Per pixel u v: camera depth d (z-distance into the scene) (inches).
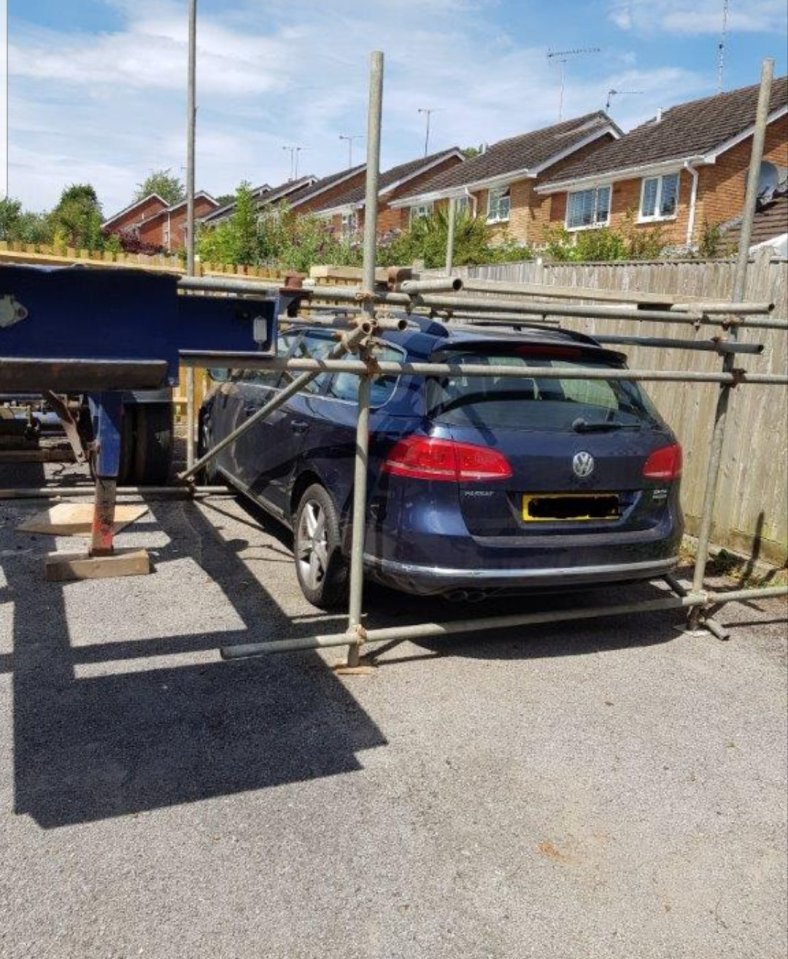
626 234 877.2
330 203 1670.8
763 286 235.6
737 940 102.0
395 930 97.7
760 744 144.5
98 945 91.8
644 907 105.8
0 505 253.0
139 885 100.7
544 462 157.5
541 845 114.8
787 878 113.6
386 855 109.7
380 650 167.9
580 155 1101.7
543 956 96.4
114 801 115.5
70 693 143.1
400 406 162.4
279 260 888.9
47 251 379.6
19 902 96.7
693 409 259.0
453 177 1291.8
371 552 160.9
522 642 177.9
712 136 852.6
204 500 271.1
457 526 152.3
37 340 105.7
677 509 177.6
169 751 128.1
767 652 182.4
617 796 127.0
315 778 124.3
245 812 115.5
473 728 141.7
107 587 191.5
